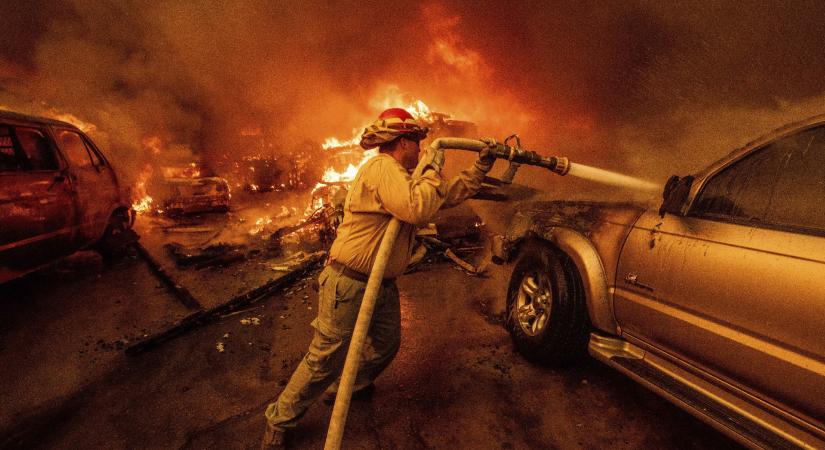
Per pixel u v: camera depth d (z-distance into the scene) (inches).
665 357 84.5
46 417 97.0
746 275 67.6
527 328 116.0
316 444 85.5
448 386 105.2
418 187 63.3
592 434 89.3
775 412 66.1
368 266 72.2
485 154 69.1
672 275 79.6
